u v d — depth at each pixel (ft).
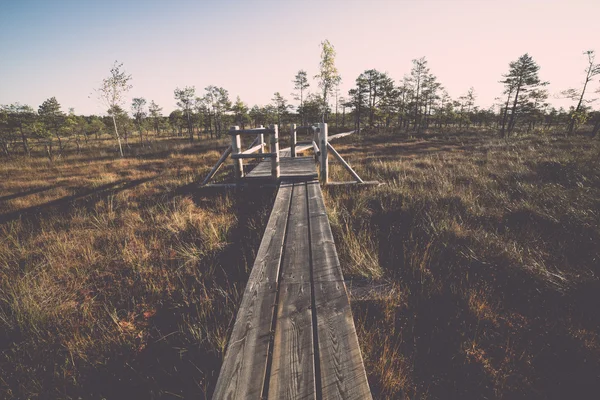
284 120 160.25
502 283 10.03
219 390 4.60
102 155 57.06
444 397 6.11
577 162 27.04
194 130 188.65
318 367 5.02
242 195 20.88
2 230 16.08
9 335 8.20
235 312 8.59
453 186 21.65
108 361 7.23
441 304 8.94
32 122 93.35
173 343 7.82
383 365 6.52
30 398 6.26
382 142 70.95
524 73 99.09
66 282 10.91
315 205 14.65
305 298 7.02
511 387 6.29
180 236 14.60
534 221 15.03
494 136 84.89
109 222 16.87
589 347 7.20
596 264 10.53
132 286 10.57
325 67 69.21
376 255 11.38
